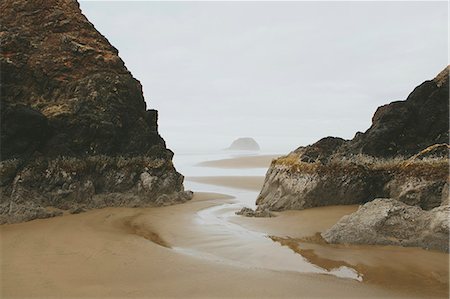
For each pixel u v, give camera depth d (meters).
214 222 17.98
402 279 10.10
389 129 20.97
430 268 10.77
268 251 12.80
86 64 25.45
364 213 14.06
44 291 9.34
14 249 12.89
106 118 23.73
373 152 20.92
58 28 25.91
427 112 20.77
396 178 18.78
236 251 12.94
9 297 8.98
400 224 13.10
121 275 10.47
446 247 11.89
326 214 18.00
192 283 9.91
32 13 25.61
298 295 9.18
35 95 22.81
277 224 16.80
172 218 19.08
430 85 21.34
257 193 31.62
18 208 17.81
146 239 14.66
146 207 22.53
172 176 26.19
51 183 20.39
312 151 22.34
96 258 11.96
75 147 22.17
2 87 20.86
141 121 26.25
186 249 13.37
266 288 9.59
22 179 19.25
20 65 22.53
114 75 25.67
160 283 9.91
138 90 27.06
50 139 21.45
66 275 10.43
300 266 11.26
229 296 9.11
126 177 23.78
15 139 19.83
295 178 21.22
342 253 12.33
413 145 20.61
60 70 24.31
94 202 21.34
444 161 16.78
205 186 36.72
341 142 23.69
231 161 69.56
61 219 17.98
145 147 25.73
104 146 23.42
